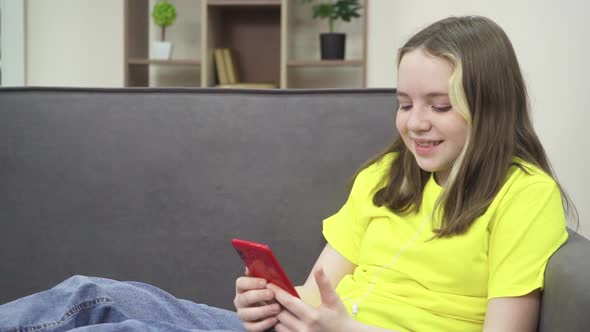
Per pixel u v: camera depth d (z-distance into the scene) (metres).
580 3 3.16
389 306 1.17
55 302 1.07
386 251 1.24
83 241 1.58
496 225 1.11
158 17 3.59
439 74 1.14
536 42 3.26
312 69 3.80
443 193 1.18
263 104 1.60
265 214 1.56
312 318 1.04
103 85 3.86
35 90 1.64
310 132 1.58
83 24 3.84
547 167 1.22
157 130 1.60
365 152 1.55
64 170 1.60
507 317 1.05
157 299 1.20
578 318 0.90
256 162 1.58
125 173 1.59
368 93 1.60
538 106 3.24
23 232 1.58
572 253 1.04
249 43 3.81
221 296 1.56
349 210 1.38
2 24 3.75
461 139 1.16
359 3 3.65
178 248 1.57
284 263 1.54
